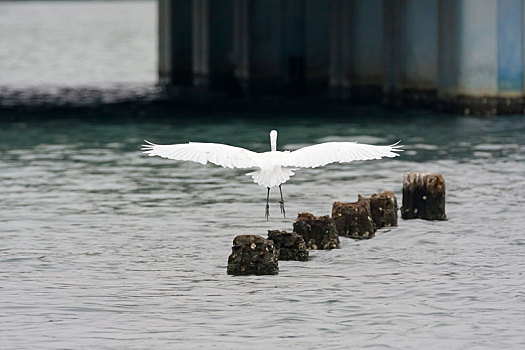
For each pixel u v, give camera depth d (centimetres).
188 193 3300
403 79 5916
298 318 1959
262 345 1808
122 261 2419
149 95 7219
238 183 3484
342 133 4744
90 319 1964
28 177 3612
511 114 5184
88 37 16150
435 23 5641
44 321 1952
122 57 12181
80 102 6631
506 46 5125
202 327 1911
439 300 2077
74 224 2833
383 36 6181
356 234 2628
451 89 5359
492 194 3191
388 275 2272
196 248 2544
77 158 4072
